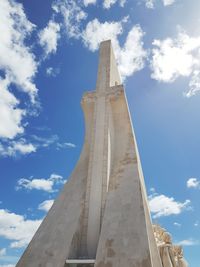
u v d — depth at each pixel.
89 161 16.91
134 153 16.41
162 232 18.11
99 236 14.22
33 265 13.50
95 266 12.41
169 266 15.16
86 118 19.05
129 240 12.77
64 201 16.16
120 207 14.28
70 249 13.77
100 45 22.22
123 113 18.25
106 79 19.84
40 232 14.94
